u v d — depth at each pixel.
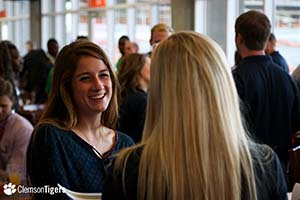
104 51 2.04
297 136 3.06
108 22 13.01
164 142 1.36
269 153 1.46
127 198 1.38
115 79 2.08
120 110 3.56
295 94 3.06
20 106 6.16
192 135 1.35
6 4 19.17
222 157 1.36
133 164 1.39
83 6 14.05
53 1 15.64
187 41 1.43
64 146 1.91
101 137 2.03
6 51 5.04
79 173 1.89
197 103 1.37
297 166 2.72
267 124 3.00
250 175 1.40
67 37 14.97
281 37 8.01
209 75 1.39
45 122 1.97
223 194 1.36
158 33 4.62
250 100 2.97
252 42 3.03
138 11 11.80
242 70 3.02
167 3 10.78
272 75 3.02
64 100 1.98
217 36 9.32
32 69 9.30
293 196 2.16
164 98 1.39
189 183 1.34
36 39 16.22
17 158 3.21
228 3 9.05
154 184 1.35
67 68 1.98
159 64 1.42
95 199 1.87
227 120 1.38
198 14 9.72
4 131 3.29
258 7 8.45
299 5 7.74
